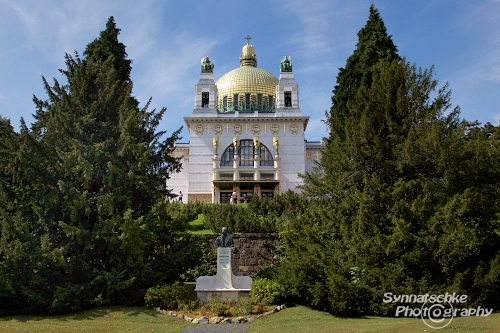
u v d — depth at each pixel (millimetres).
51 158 19766
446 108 21562
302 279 18219
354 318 16891
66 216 19594
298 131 71812
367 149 20516
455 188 18656
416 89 21609
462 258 16672
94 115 22156
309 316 17250
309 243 19797
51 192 19281
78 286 18203
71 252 19375
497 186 18344
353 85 30969
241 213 31125
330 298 17266
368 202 18969
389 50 30766
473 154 18297
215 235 26406
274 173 69812
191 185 70188
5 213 17656
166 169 23000
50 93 22656
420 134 19812
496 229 18281
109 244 19094
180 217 22953
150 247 21203
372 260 17828
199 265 22734
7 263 17156
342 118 26219
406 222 18125
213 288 19578
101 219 19062
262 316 17562
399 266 17234
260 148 71562
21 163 18625
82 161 19188
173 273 20844
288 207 34125
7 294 17500
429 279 17109
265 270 22812
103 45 34125
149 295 18734
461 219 17219
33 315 18016
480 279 16281
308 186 24578
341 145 22516
